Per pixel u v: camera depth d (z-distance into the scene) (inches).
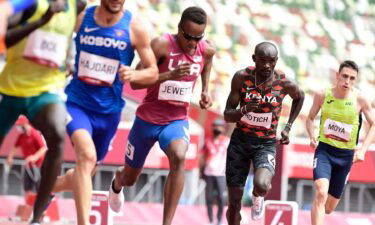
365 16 2763.3
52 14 581.0
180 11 2347.4
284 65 2393.0
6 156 1518.2
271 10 2561.5
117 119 715.4
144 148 829.8
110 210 892.0
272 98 872.3
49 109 618.5
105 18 679.1
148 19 2263.8
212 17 2401.6
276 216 974.4
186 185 1601.9
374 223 1669.5
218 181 1497.3
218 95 2063.2
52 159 623.5
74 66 701.3
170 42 796.0
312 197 1672.0
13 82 619.2
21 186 1558.8
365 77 2508.6
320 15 2655.0
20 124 1355.8
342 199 1770.4
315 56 2474.2
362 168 1658.5
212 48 817.5
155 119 810.2
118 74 690.8
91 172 677.3
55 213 1425.9
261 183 849.5
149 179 1636.3
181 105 807.7
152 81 687.1
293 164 1568.7
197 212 1595.7
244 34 2396.7
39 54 616.4
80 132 676.7
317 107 999.6
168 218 781.3
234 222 911.0
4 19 392.5
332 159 987.9
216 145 1499.8
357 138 994.7
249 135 884.0
